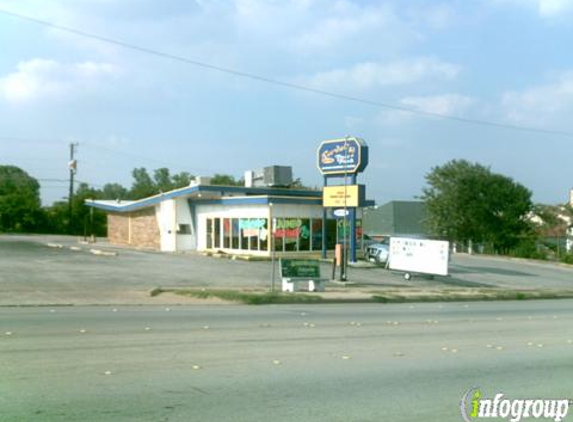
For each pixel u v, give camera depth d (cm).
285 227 3947
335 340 1280
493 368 1049
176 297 2131
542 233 5934
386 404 795
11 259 3269
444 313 1948
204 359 1023
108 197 10581
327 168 3828
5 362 959
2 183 8675
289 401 788
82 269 2859
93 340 1171
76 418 685
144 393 798
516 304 2422
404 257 3222
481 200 5931
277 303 2138
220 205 4291
